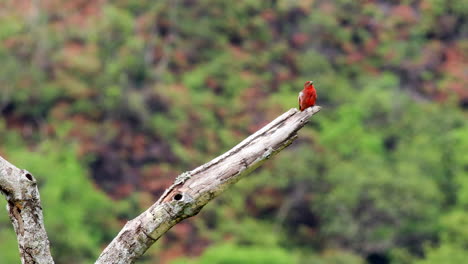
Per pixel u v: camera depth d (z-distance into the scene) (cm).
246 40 6078
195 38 5966
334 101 5675
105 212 4350
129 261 430
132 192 4656
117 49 5472
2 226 3394
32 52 5325
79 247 3816
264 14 6181
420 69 6053
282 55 5988
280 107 5500
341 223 4462
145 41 5734
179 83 5634
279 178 4694
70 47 5412
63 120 5025
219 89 5697
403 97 5622
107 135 4938
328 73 5903
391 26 6288
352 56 6097
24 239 416
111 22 5500
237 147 442
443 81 6006
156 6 5966
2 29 5341
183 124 5206
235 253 4000
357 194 4488
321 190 4634
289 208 4700
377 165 4847
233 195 4638
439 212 4588
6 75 5116
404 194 4469
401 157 5078
